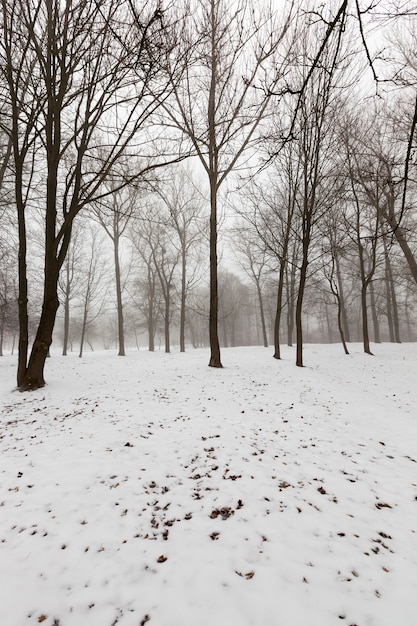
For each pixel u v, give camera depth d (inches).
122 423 238.2
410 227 624.4
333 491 150.4
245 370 491.2
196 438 208.2
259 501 140.6
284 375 447.2
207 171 512.1
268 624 83.3
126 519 126.6
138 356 873.5
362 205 701.3
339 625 82.9
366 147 564.4
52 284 382.3
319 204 546.9
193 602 89.8
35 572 100.0
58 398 329.7
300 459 183.5
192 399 314.8
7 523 124.1
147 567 102.2
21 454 187.3
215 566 102.6
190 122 438.0
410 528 124.5
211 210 521.3
